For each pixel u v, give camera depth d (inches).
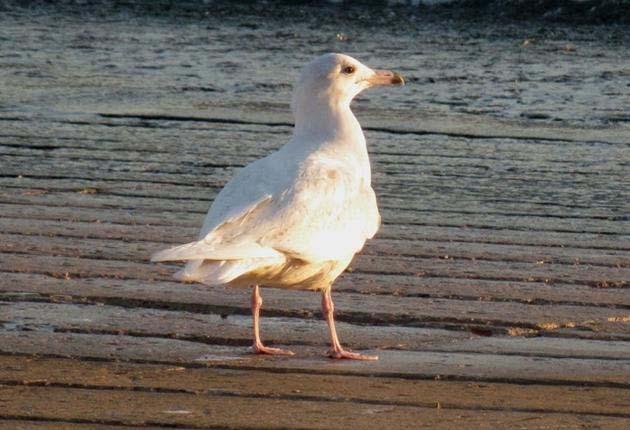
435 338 364.5
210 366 329.7
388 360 339.0
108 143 708.7
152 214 532.1
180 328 365.7
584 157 690.8
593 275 441.4
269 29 1368.1
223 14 1501.0
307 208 323.3
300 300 398.6
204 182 607.8
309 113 372.2
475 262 458.3
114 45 1222.3
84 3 1596.9
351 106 870.4
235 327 369.1
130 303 391.9
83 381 312.0
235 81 996.6
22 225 501.0
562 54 1173.1
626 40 1280.8
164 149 695.1
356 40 1275.8
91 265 437.7
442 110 861.2
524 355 346.0
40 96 890.1
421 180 622.5
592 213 552.7
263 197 320.8
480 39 1284.4
